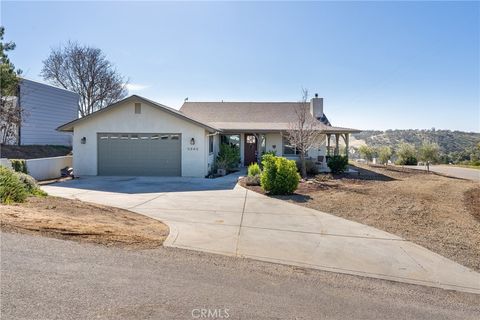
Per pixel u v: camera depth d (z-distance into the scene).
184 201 9.85
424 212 8.76
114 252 4.63
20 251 4.25
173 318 2.99
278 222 7.52
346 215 8.34
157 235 5.89
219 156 19.44
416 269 4.85
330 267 4.83
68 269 3.86
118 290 3.45
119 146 16.47
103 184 13.48
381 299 3.80
